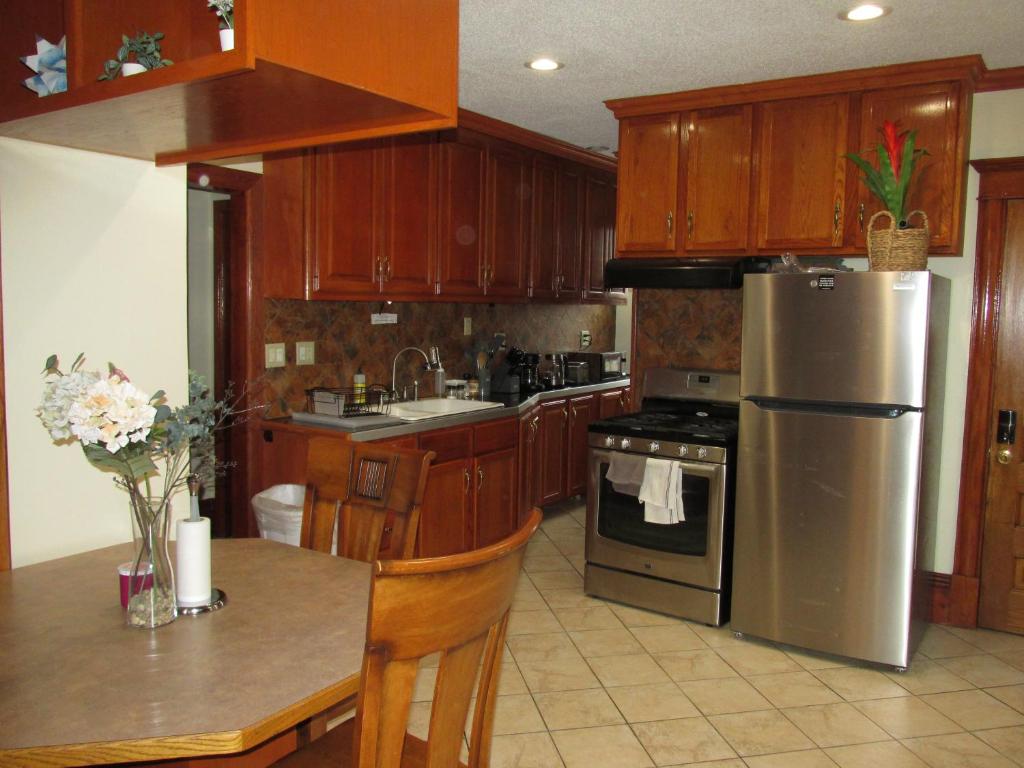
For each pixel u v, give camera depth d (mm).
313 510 2238
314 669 1374
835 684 3059
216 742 1165
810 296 3131
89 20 1795
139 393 1505
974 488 3607
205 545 1638
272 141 1929
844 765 2514
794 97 3588
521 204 4895
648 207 3998
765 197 3691
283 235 3607
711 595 3549
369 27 1492
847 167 3506
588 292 5715
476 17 2811
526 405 4684
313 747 1614
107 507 2137
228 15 1535
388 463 2115
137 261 2180
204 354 4551
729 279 3625
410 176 4062
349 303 4168
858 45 3080
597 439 3799
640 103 3910
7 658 1403
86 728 1176
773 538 3303
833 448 3137
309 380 3965
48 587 1751
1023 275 3504
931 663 3252
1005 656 3338
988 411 3578
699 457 3492
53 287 2000
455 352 4992
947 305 3543
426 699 2910
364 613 1623
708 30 2928
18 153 1916
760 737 2672
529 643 3398
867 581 3125
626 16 2793
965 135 3348
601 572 3873
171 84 1421
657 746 2611
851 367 3076
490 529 4395
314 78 1395
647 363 4398
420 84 1624
